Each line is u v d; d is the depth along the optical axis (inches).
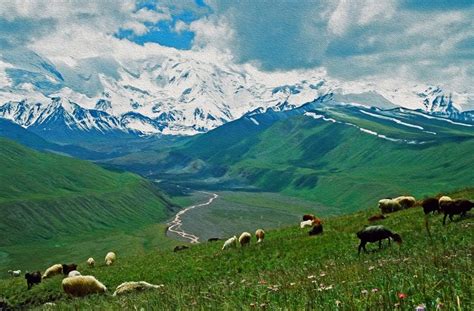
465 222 1151.6
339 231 1525.6
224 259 1540.4
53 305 1043.3
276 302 433.4
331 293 422.9
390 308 311.7
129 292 1143.6
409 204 1804.9
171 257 1927.9
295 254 1344.7
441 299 307.9
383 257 894.4
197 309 485.7
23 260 6205.7
